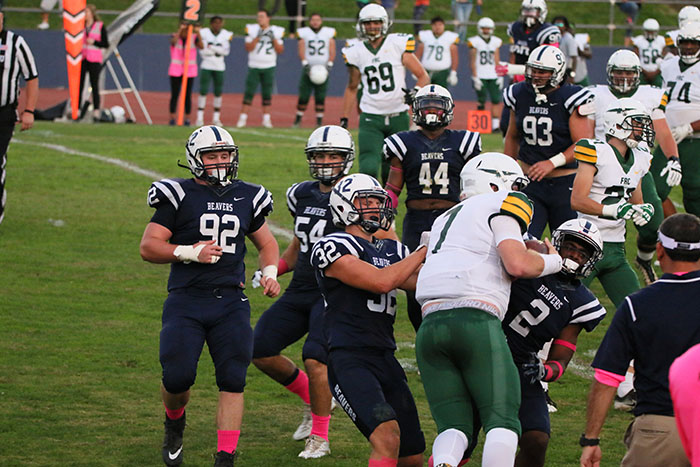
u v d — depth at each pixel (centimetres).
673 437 1079
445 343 1189
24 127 2598
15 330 1969
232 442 1345
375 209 1284
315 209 1549
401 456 1266
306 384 1545
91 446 1455
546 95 2025
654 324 1097
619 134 1745
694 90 2480
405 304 2278
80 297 2206
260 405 1688
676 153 2158
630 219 1703
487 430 1156
